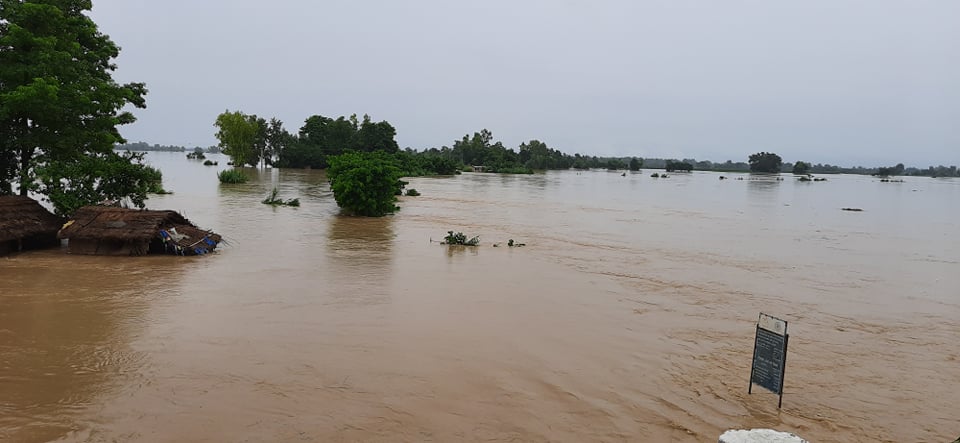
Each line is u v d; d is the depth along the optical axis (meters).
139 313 12.29
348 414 7.93
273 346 10.48
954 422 8.48
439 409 8.20
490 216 34.38
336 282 15.70
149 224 18.95
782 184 102.81
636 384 9.38
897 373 10.42
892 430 8.14
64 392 8.35
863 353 11.49
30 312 12.20
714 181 109.75
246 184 54.38
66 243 20.77
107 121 22.27
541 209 40.03
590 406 8.49
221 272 16.56
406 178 78.31
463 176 92.06
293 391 8.59
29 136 20.16
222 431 7.34
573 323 12.65
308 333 11.27
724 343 11.69
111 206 20.16
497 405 8.40
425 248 21.98
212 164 100.12
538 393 8.88
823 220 39.41
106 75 23.98
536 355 10.53
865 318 14.22
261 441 7.13
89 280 15.18
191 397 8.28
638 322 12.96
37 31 20.48
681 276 18.42
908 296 16.80
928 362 11.08
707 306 14.71
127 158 23.22
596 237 26.86
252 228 25.69
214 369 9.33
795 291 16.94
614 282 17.09
